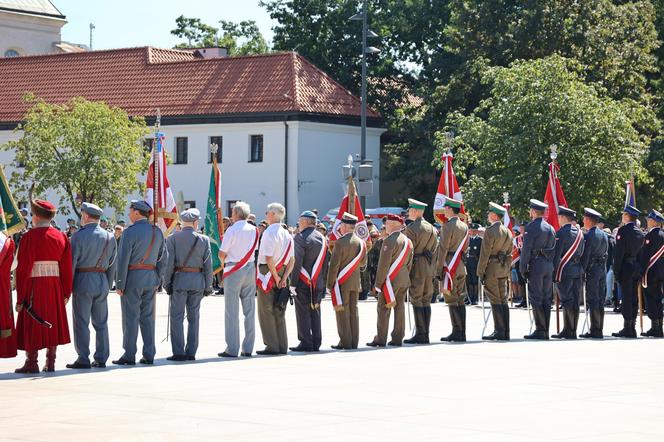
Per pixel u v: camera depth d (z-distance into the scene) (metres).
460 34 62.09
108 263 18.05
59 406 14.04
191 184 66.88
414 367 18.30
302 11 73.50
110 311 32.06
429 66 66.12
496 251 23.52
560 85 48.31
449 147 26.44
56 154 58.59
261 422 12.96
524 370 17.92
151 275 18.62
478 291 38.38
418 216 22.77
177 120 66.69
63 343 17.34
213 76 67.88
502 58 59.53
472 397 14.93
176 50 74.19
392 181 71.19
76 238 17.78
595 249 24.69
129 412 13.61
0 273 16.78
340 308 21.36
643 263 25.05
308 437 12.06
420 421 13.08
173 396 14.91
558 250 24.12
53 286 17.20
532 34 58.16
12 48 93.94
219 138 66.06
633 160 47.72
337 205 65.50
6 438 11.97
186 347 19.45
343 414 13.52
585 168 47.38
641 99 57.75
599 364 18.84
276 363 18.88
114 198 58.16
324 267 21.23
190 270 19.28
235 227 19.98
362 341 23.80
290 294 20.70
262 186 64.56
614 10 58.56
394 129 68.12
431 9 69.69
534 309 23.95
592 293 24.75
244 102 65.25
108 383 16.16
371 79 72.44
